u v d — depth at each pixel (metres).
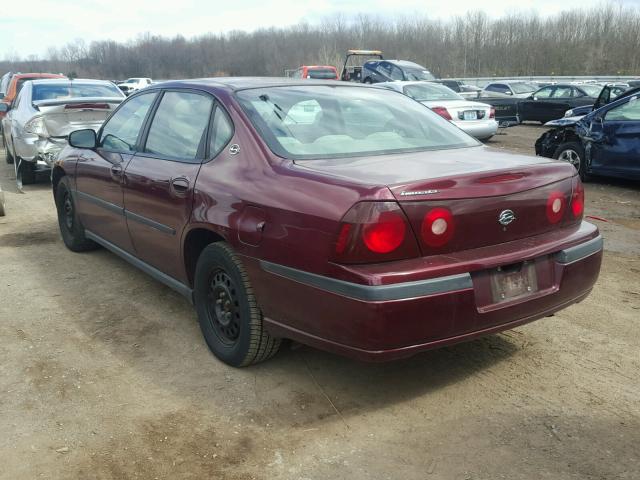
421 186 2.64
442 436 2.78
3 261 5.47
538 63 57.75
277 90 3.73
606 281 4.81
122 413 3.01
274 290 2.93
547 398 3.08
